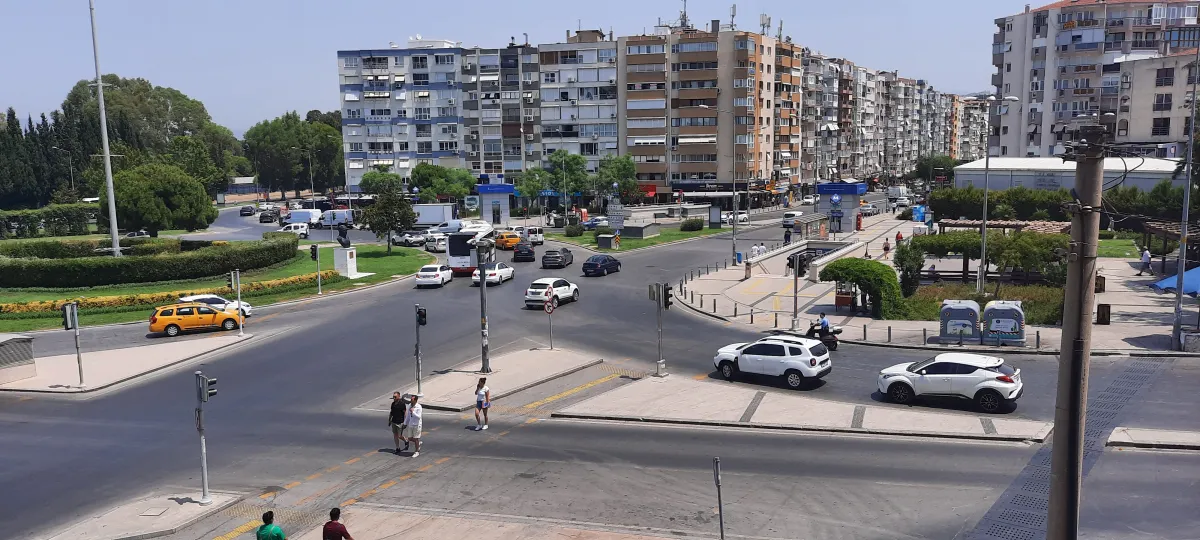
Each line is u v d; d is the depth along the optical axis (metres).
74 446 25.17
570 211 121.06
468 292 53.41
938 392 26.55
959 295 46.72
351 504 20.03
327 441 25.14
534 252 73.88
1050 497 11.91
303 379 32.88
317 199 153.62
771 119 136.12
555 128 129.25
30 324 44.69
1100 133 10.92
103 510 20.03
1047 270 44.34
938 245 47.62
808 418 25.73
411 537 17.95
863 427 24.56
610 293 52.28
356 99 133.62
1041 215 75.25
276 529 15.41
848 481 20.47
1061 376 11.59
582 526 18.28
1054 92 111.94
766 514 18.62
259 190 183.12
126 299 48.09
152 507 20.02
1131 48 106.69
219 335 41.47
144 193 80.12
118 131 142.25
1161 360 31.83
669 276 59.38
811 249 69.31
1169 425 23.61
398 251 74.31
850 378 31.08
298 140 160.88
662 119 125.62
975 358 26.86
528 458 23.08
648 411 27.08
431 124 132.75
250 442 25.23
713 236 87.69
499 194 102.50
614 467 22.12
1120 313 40.59
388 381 32.12
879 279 42.09
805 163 154.62
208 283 54.66
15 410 29.47
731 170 125.50
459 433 25.66
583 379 32.00
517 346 37.81
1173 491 18.94
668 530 17.92
